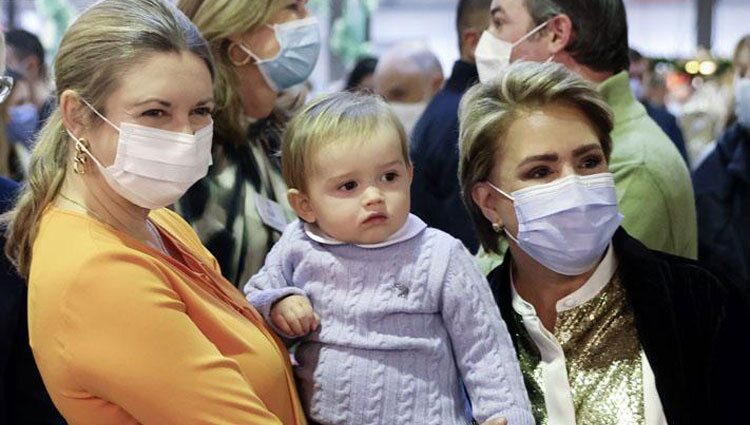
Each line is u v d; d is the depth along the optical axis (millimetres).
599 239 3748
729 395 3727
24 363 3818
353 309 3520
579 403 3740
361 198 3516
